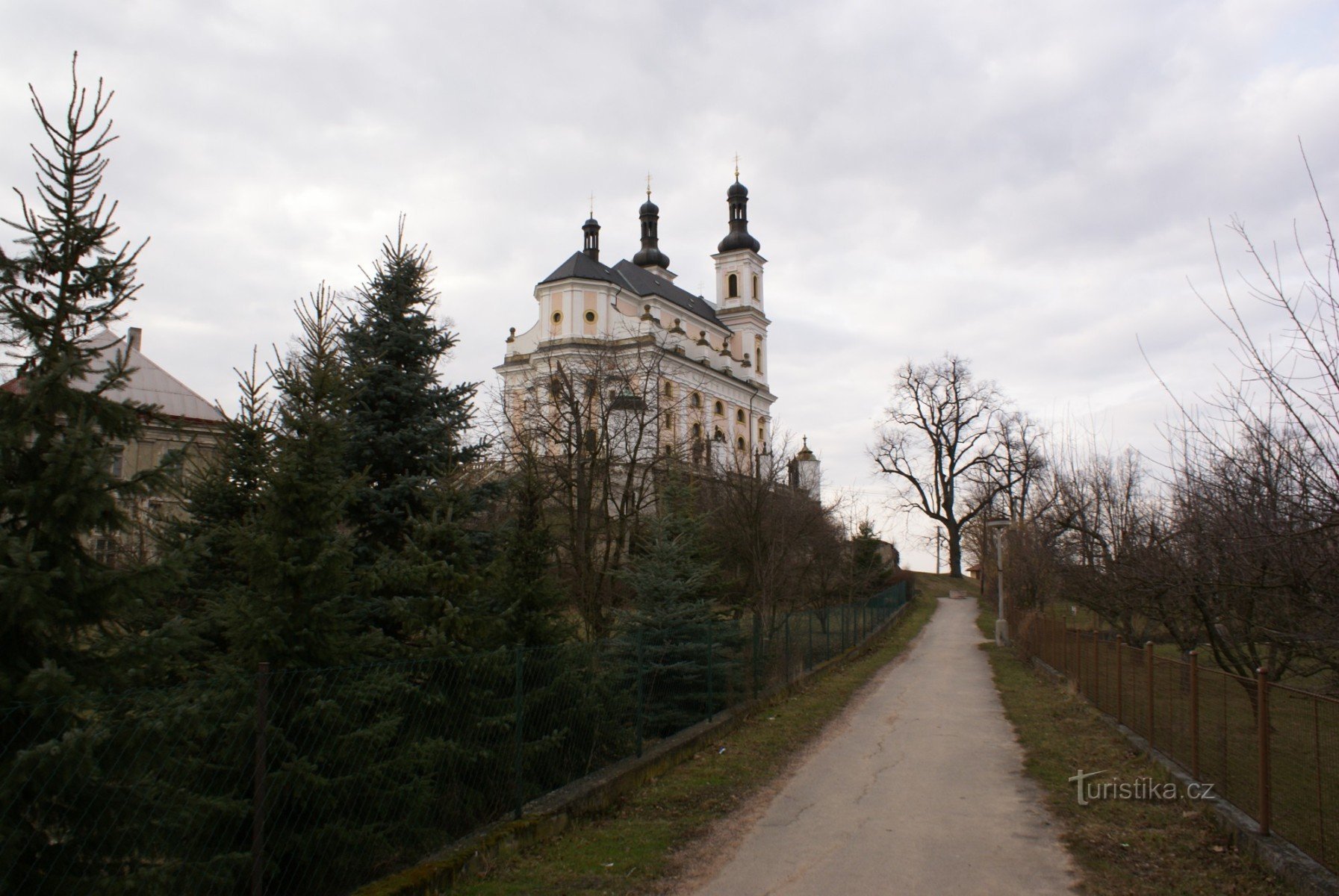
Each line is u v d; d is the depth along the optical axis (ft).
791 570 77.56
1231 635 35.86
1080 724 44.06
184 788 16.47
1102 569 49.83
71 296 17.37
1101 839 24.90
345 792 20.25
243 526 22.48
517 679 25.39
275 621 20.48
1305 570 23.68
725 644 46.85
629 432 82.12
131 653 16.26
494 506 40.37
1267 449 25.86
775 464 80.02
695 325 245.86
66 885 14.49
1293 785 21.34
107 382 17.97
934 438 194.39
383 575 26.76
